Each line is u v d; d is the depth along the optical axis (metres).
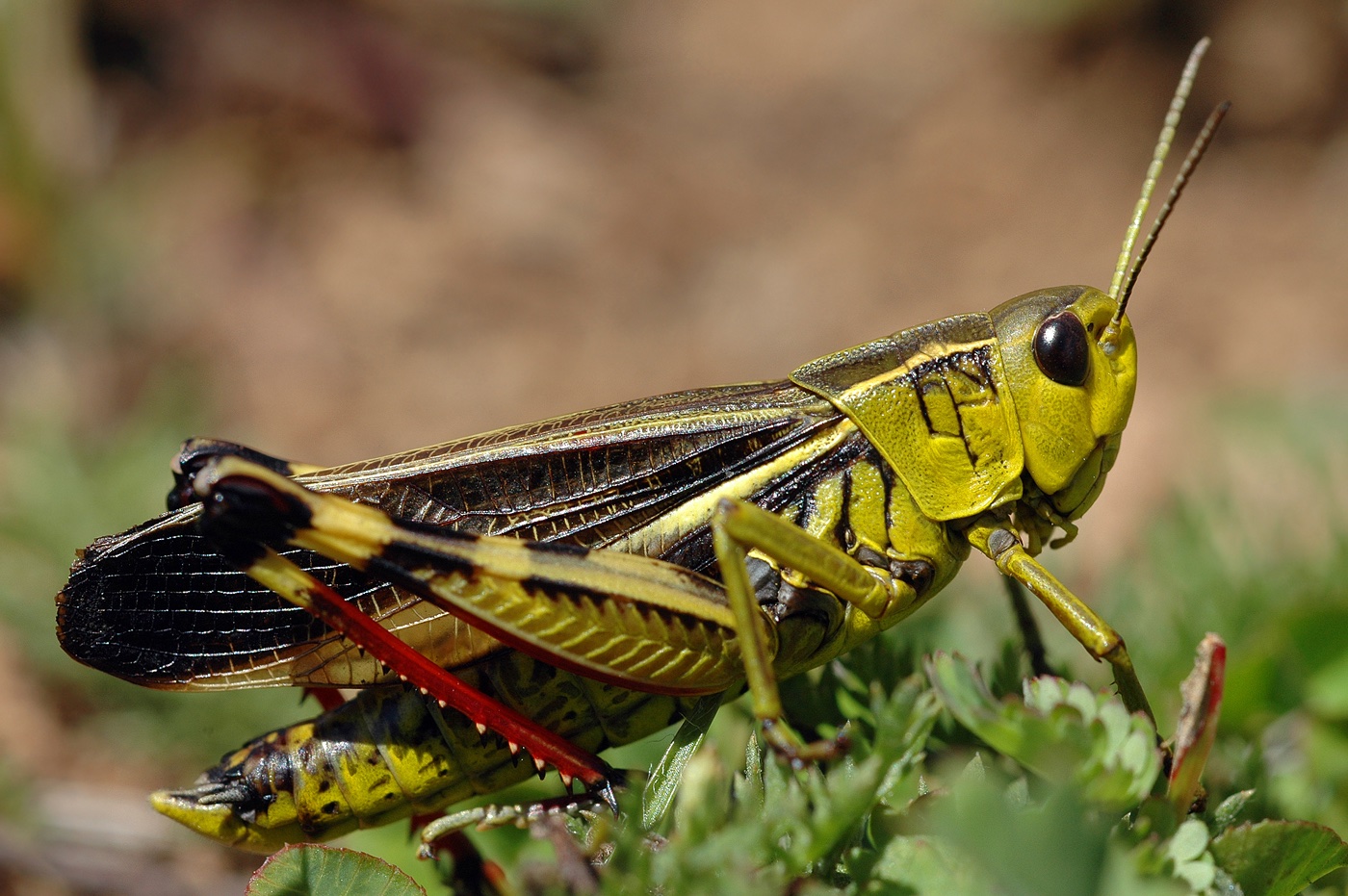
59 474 0.18
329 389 0.28
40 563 0.18
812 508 0.15
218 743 0.17
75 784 0.17
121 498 0.18
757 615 0.14
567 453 0.15
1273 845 0.14
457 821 0.14
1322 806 0.15
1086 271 0.31
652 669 0.15
